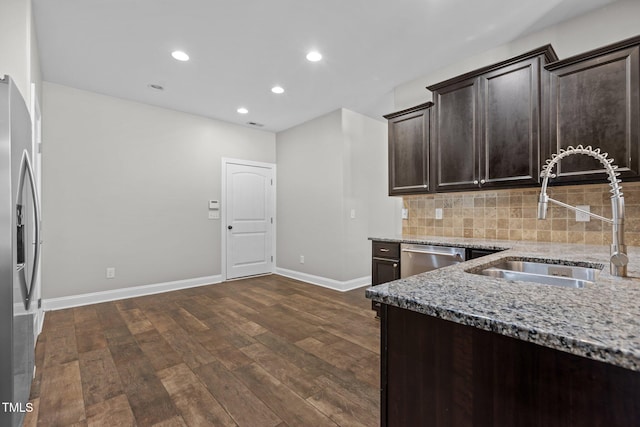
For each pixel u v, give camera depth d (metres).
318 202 4.51
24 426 1.51
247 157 4.96
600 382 0.60
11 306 1.28
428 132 2.85
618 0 2.12
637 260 1.43
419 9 2.21
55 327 2.79
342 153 4.19
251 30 2.46
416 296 0.85
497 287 0.95
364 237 4.47
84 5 2.14
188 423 1.55
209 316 3.10
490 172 2.41
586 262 1.44
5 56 1.92
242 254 4.89
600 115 1.94
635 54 1.83
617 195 1.15
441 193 2.85
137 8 2.19
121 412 1.63
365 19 2.33
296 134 4.90
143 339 2.54
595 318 0.66
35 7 2.15
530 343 0.69
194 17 2.30
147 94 3.67
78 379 1.94
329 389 1.84
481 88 2.47
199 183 4.43
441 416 0.82
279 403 1.71
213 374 2.01
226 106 4.09
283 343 2.47
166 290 4.08
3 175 1.29
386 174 4.86
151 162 4.00
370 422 1.56
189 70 3.10
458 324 0.79
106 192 3.66
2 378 1.26
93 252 3.56
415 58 2.89
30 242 1.61
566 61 2.05
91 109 3.57
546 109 2.15
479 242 2.48
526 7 2.19
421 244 2.68
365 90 3.61
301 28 2.44
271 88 3.54
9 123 1.30
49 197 3.30
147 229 3.96
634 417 0.56
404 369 0.89
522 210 2.58
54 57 2.82
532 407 0.68
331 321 2.97
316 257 4.52
